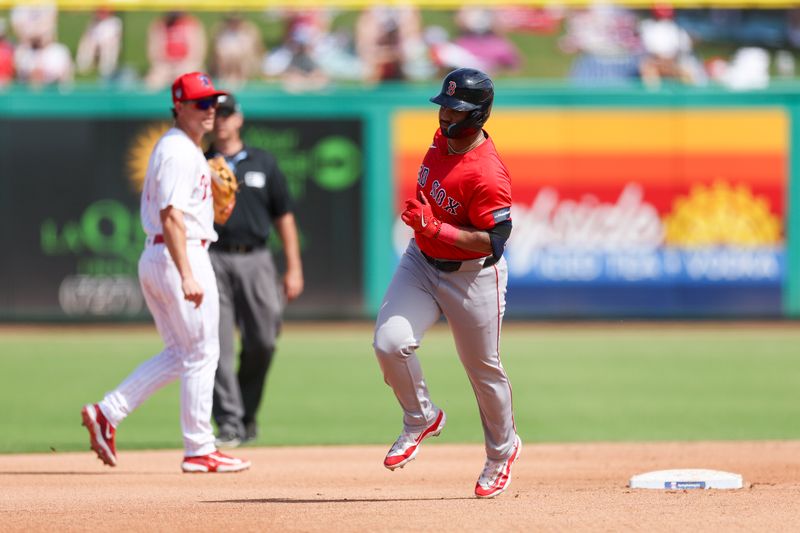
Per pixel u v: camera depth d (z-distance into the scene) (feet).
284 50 214.69
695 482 69.26
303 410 120.47
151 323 195.42
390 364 59.21
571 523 55.16
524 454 91.30
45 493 67.67
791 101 198.80
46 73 209.97
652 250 199.52
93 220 194.29
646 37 217.15
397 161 197.47
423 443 99.09
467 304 59.31
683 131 199.11
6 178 193.26
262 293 92.53
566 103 198.29
